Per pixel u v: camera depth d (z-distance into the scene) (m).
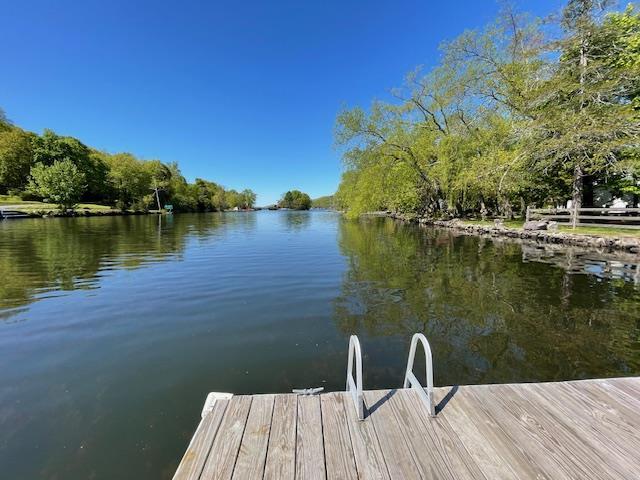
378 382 3.62
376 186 25.55
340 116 23.25
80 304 6.18
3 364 3.93
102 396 3.30
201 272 9.04
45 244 13.76
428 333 4.98
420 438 2.17
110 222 28.61
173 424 2.89
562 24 15.08
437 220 26.66
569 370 3.95
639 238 11.30
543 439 2.19
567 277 8.22
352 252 12.84
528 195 21.70
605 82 13.57
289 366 3.94
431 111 23.33
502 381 3.70
